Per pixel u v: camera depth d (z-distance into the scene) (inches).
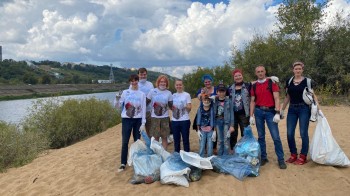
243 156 225.5
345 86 623.2
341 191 189.9
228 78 798.5
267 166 234.2
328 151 220.7
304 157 233.0
